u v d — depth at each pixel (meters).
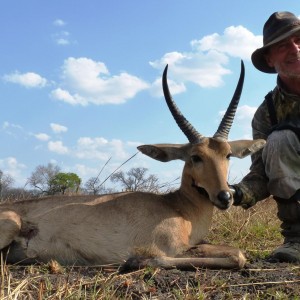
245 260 1.78
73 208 1.95
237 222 2.74
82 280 1.55
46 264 1.85
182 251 1.84
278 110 2.05
